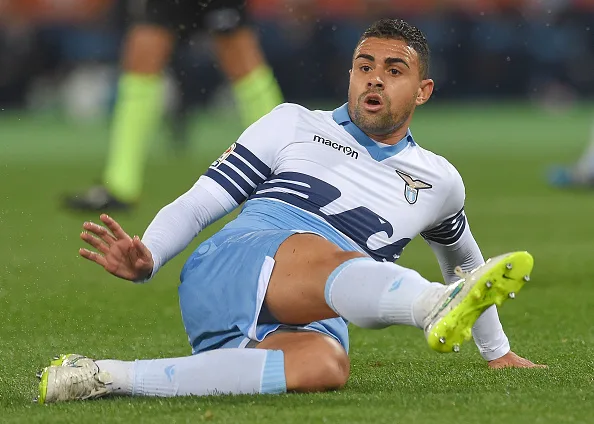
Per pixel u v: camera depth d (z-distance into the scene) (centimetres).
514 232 3309
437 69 9425
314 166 1423
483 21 9281
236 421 1107
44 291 2184
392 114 1415
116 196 3450
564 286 2361
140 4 3362
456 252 1533
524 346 1727
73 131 8425
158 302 2136
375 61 1420
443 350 1122
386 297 1170
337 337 1339
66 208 3597
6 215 3409
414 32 1445
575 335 1825
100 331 1841
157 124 7844
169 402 1193
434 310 1120
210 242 1372
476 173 5425
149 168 5584
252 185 1435
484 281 1095
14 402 1258
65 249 2773
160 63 3409
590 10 9656
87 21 9244
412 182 1438
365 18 8688
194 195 1404
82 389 1210
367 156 1431
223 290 1305
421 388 1307
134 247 1268
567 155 6456
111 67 9031
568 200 4288
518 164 5903
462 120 9281
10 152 6525
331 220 1409
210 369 1227
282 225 1391
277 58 8631
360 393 1247
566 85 10056
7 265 2494
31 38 9325
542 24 9544
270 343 1266
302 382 1227
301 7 8606
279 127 1449
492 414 1132
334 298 1213
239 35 3356
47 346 1697
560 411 1147
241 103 3409
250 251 1302
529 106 10088
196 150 6694
